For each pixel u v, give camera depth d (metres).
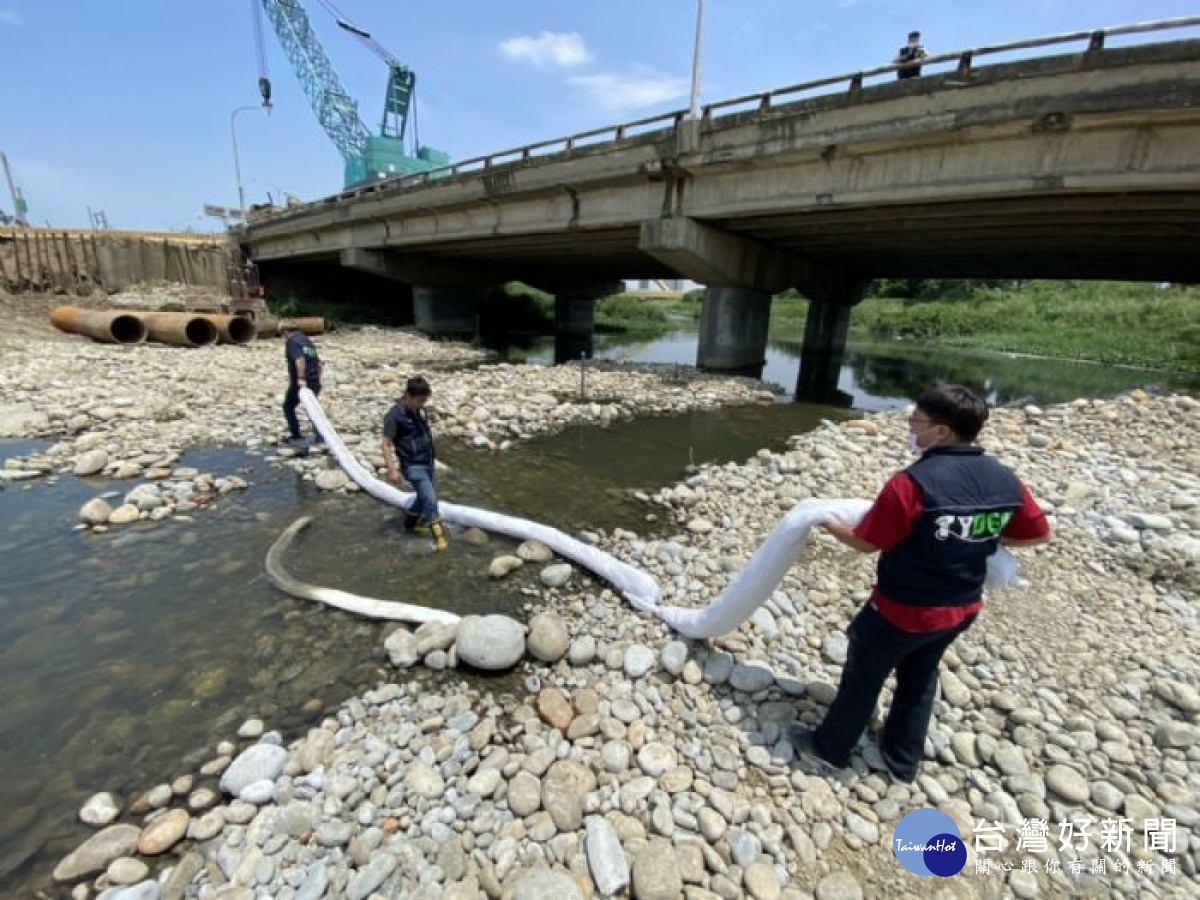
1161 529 5.40
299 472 7.21
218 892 2.32
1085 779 2.89
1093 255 16.22
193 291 27.28
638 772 2.95
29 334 16.31
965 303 41.66
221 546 5.32
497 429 10.17
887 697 3.38
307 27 49.69
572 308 32.47
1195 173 8.30
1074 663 3.74
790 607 4.33
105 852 2.48
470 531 5.76
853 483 7.25
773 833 2.62
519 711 3.38
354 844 2.51
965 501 2.24
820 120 11.32
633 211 15.76
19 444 7.83
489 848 2.55
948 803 2.79
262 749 2.96
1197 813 2.69
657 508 6.87
